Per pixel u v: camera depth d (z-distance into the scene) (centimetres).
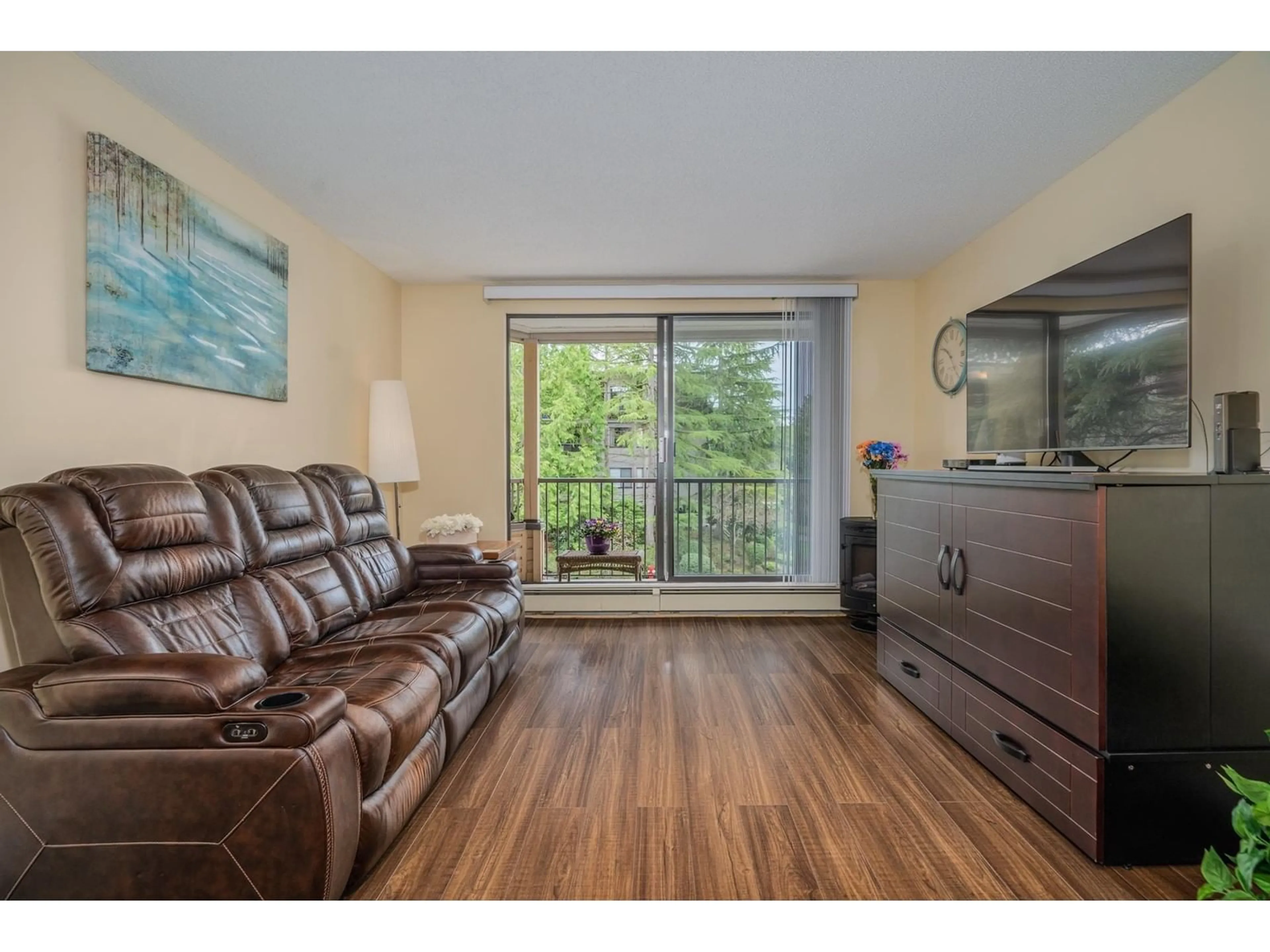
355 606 262
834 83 203
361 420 379
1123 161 237
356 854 146
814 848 169
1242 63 186
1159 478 160
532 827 180
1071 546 171
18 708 132
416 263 392
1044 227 287
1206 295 199
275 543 233
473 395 440
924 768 215
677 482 452
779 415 438
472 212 310
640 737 241
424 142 241
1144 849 159
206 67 193
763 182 277
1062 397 230
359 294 376
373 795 158
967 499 227
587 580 495
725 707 271
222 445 252
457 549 337
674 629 402
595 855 166
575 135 237
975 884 154
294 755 130
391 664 193
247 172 266
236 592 203
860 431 436
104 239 190
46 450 176
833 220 323
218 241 244
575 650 357
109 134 197
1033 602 189
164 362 215
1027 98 211
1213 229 197
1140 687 160
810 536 434
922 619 263
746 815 185
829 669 322
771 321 448
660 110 220
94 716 132
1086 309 218
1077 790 168
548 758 223
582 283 429
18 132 167
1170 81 202
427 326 440
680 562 454
